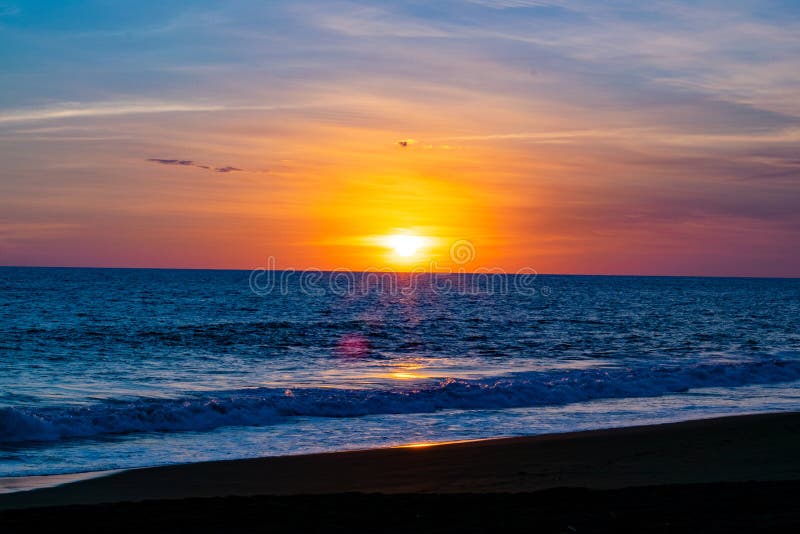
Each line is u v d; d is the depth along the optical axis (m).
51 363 30.25
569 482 11.68
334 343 41.56
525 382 24.75
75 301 78.62
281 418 19.16
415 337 45.97
